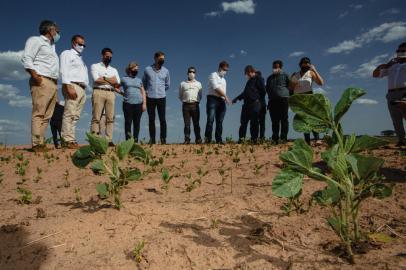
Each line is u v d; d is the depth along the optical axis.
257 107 7.62
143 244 1.77
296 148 1.61
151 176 3.70
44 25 5.53
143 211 2.36
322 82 6.58
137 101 7.30
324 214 2.28
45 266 1.71
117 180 2.46
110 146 6.33
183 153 5.63
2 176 4.18
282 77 7.09
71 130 6.11
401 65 5.34
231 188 3.08
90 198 2.91
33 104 5.69
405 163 3.68
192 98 8.11
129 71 7.26
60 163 4.89
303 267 1.64
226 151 5.68
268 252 1.82
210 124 7.90
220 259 1.75
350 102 1.51
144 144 7.00
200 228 2.11
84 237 2.01
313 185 2.94
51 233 2.06
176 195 2.91
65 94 6.05
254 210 2.42
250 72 7.70
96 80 6.35
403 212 2.28
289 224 2.16
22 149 6.34
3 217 2.45
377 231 2.01
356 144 1.63
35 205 2.78
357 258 1.68
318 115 1.54
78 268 1.68
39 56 5.50
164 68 7.85
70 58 5.90
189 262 1.73
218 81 7.87
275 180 1.51
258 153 5.25
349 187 1.61
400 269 1.54
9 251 1.87
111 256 1.78
